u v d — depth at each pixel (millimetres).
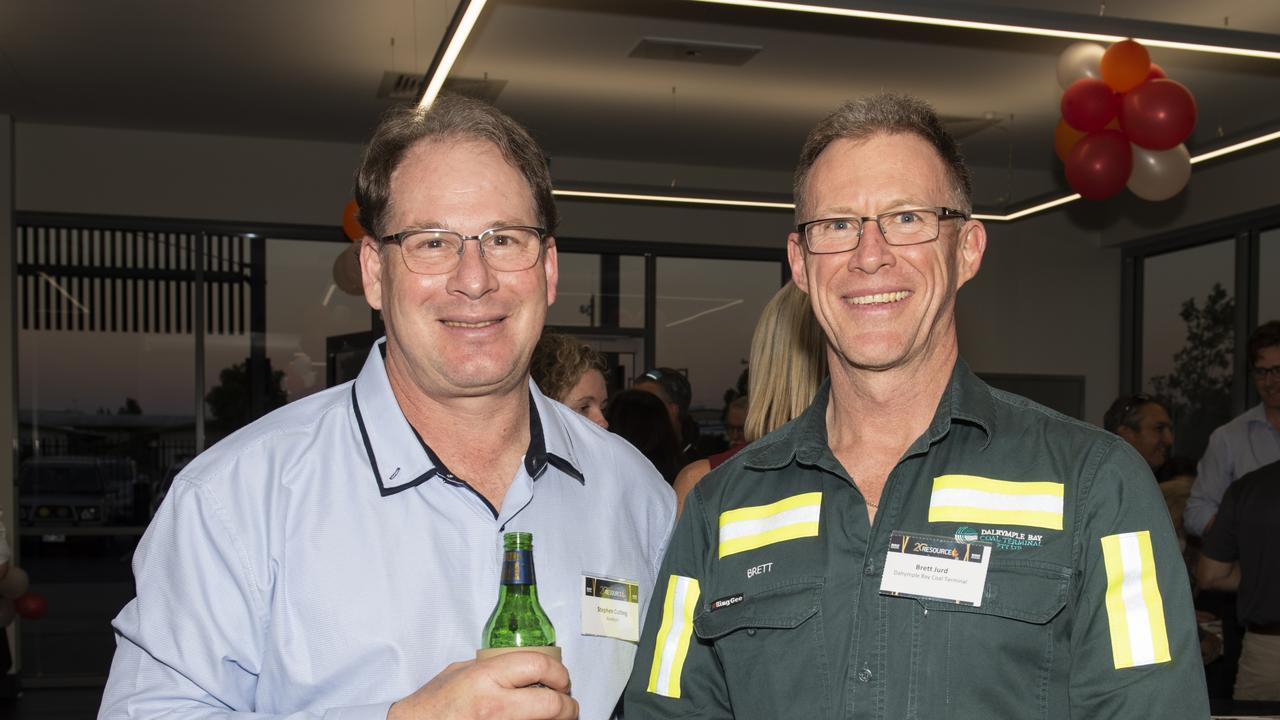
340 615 1362
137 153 7715
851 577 1411
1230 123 7441
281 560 1374
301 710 1263
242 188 7883
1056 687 1299
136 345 7766
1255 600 3438
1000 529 1346
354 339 8109
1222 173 8039
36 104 7062
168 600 1339
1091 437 1362
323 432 1456
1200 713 1227
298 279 8039
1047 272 9156
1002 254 9109
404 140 1408
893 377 1430
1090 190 5227
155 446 7773
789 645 1418
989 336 9094
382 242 1405
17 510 7391
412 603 1380
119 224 7680
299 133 7805
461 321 1381
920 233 1392
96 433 7688
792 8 3605
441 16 5523
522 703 1181
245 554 1358
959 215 1427
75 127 7598
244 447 1417
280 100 6992
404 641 1365
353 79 6559
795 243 1525
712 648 1536
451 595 1397
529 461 1488
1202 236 8320
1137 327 9117
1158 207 8609
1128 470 1317
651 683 1521
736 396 8836
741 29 5711
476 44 5922
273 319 7988
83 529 7625
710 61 6199
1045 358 9133
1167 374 8789
